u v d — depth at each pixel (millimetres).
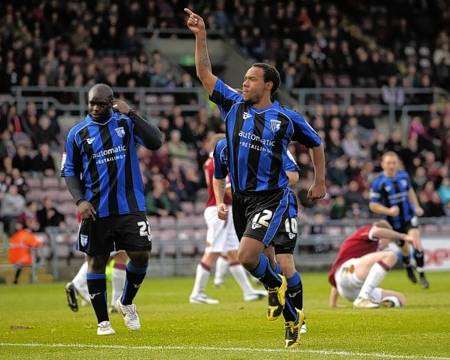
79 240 35156
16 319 42812
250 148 29984
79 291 45500
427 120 105938
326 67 109688
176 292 62969
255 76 30016
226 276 82312
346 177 94875
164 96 101500
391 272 82688
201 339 33344
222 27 113500
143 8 110562
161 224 86438
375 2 124562
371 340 32562
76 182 34719
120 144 34781
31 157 88250
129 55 101875
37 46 97062
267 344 31547
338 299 52312
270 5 113938
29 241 77875
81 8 103875
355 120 100812
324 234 88812
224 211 36906
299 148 94250
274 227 29891
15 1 101688
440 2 125375
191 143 95062
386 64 110812
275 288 30188
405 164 97438
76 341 33312
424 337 33406
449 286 64875
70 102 97188
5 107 90312
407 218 62906
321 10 117438
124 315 36500
